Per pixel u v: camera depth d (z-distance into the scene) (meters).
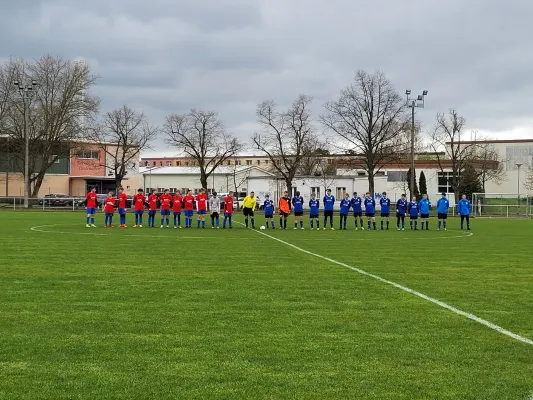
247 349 8.06
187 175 100.81
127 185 102.38
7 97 74.81
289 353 7.89
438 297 12.12
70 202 72.88
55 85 75.00
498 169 91.12
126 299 11.62
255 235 30.81
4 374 6.96
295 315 10.23
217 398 6.26
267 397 6.30
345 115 73.81
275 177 76.50
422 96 60.25
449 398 6.32
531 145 98.31
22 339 8.49
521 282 14.35
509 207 68.56
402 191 88.38
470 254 21.45
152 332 8.96
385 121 73.38
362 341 8.53
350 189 74.94
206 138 89.44
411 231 37.16
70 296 11.90
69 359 7.56
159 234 30.69
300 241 27.14
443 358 7.73
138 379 6.82
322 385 6.68
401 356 7.81
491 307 11.09
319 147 95.31
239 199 88.50
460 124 81.38
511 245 25.81
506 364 7.49
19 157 78.12
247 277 14.80
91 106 76.38
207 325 9.44
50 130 74.56
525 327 9.47
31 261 17.80
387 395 6.39
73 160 95.88
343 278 14.75
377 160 73.69
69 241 25.41
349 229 38.78
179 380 6.80
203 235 30.34
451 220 55.97
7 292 12.32
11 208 68.44
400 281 14.37
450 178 89.56
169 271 15.81
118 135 87.50
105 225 37.53
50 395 6.32
